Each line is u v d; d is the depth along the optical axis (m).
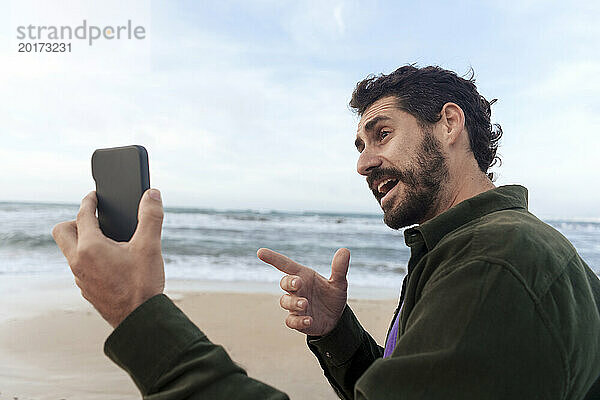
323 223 26.83
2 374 4.12
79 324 5.78
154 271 0.74
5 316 6.18
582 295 0.82
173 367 0.69
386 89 1.19
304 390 3.94
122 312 0.72
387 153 1.16
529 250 0.80
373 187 1.21
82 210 0.80
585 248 18.28
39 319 6.02
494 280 0.76
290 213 36.69
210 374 0.68
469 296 0.75
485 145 1.22
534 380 0.71
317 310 1.37
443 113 1.16
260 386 0.71
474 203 1.04
